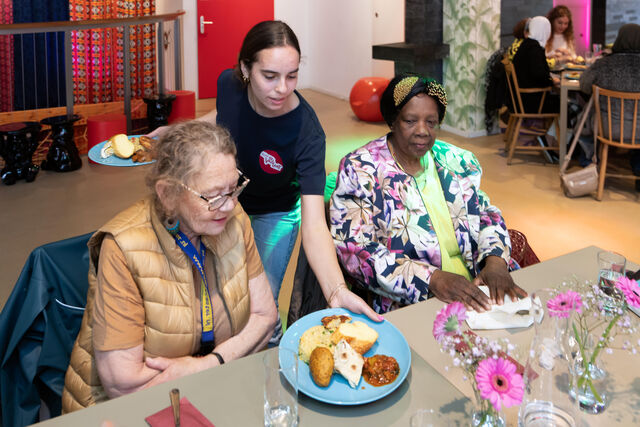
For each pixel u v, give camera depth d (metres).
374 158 2.12
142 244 1.54
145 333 1.58
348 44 8.45
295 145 2.20
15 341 1.81
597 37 6.95
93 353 1.61
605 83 4.57
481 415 1.19
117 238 1.53
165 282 1.57
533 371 1.18
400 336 1.52
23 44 7.12
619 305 1.49
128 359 1.53
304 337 1.48
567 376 1.16
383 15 7.61
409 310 1.71
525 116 5.54
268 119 2.17
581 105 5.53
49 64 7.27
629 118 4.54
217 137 1.48
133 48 7.41
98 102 7.48
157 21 6.35
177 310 1.58
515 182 5.21
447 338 1.19
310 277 2.19
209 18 8.62
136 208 1.59
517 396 1.04
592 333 1.53
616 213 4.51
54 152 5.58
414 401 1.33
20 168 5.29
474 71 6.43
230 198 1.50
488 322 1.62
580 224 4.32
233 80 2.20
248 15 8.84
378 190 2.09
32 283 1.82
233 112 2.21
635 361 1.47
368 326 1.56
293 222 2.49
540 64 5.38
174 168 1.46
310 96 9.03
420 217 2.10
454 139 6.56
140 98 7.61
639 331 1.58
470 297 1.78
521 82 5.48
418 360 1.47
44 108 6.69
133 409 1.30
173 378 1.55
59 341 1.88
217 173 1.46
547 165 5.63
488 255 2.07
